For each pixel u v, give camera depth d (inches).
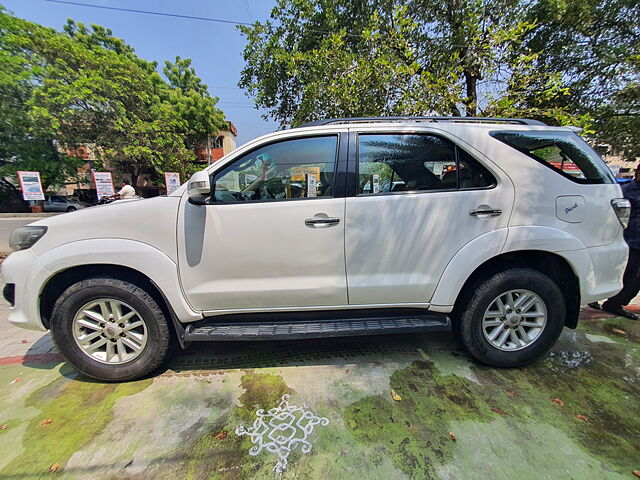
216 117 924.6
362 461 59.5
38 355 99.6
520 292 86.1
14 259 79.6
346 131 83.7
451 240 82.4
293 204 79.7
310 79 314.8
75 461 59.8
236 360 95.7
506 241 81.1
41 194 352.5
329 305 85.4
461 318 87.8
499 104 217.0
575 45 332.8
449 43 297.0
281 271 81.5
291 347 102.9
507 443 63.2
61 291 84.0
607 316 126.6
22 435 66.3
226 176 81.6
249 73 458.6
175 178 510.0
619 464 58.2
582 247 82.9
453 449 61.9
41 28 599.5
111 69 645.9
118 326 83.3
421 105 221.6
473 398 77.1
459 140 83.3
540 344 87.3
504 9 268.1
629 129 333.7
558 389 80.4
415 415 71.5
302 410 73.6
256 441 64.6
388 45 250.2
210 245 79.4
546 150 85.0
